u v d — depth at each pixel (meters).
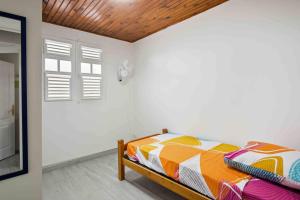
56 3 2.41
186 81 3.09
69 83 3.22
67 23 3.07
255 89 2.27
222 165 1.84
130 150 2.60
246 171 1.62
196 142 2.66
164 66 3.46
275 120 2.12
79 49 3.37
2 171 1.52
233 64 2.47
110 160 3.50
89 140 3.54
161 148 2.40
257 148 1.85
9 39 1.51
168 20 3.05
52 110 3.08
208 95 2.78
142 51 3.95
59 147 3.17
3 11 1.46
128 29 3.40
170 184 2.00
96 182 2.63
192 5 2.56
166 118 3.49
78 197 2.26
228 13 2.49
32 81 1.60
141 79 4.01
